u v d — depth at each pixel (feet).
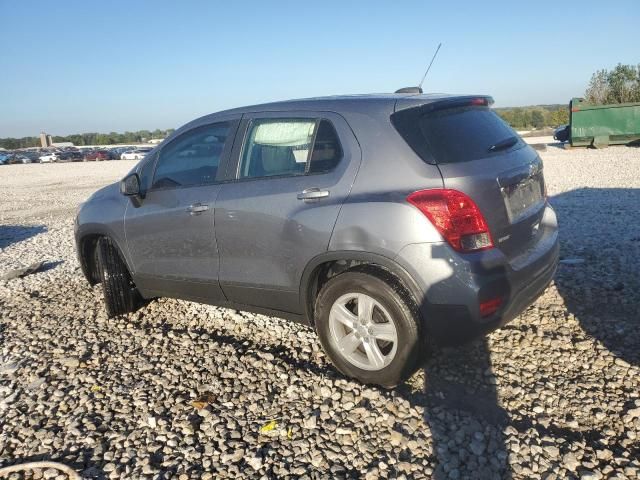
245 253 13.17
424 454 9.59
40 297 19.80
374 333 11.40
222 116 14.38
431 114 11.56
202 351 14.21
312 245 11.73
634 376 11.60
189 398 11.92
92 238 17.48
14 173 114.32
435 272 10.39
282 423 10.70
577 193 35.22
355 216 11.06
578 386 11.44
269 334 15.12
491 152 11.66
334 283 11.69
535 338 13.65
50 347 15.07
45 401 12.14
